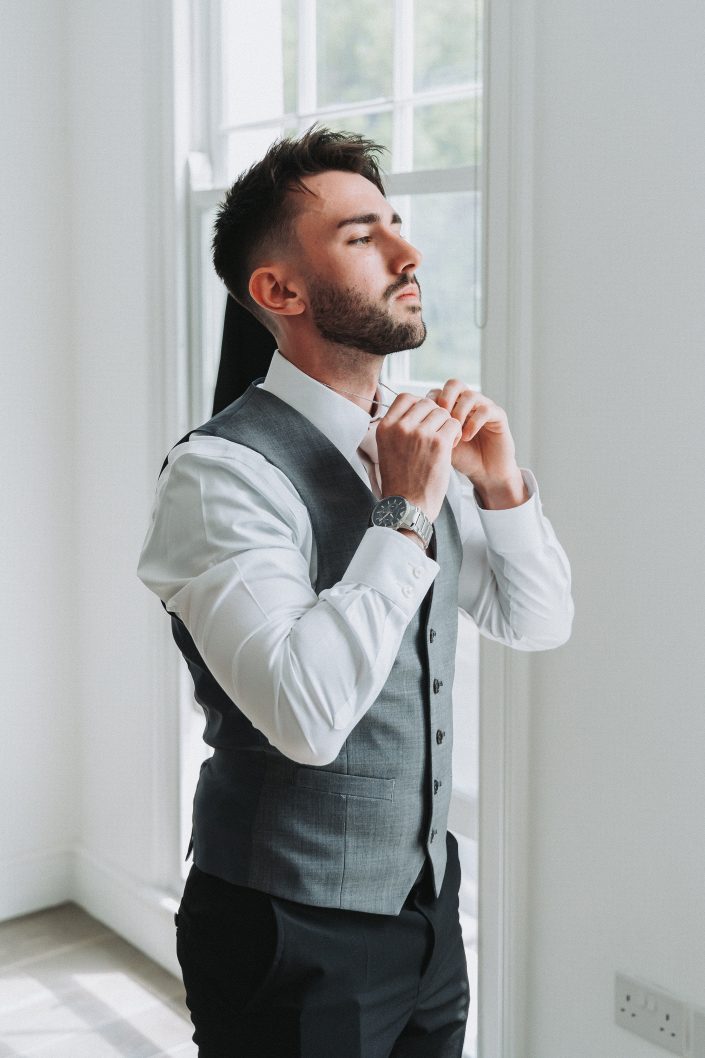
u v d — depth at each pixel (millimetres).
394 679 1328
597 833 1852
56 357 3057
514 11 1799
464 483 2100
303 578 1208
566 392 1816
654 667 1744
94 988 2797
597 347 1765
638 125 1677
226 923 1332
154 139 2680
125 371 2861
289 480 1286
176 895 2900
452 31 2078
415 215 2186
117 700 3020
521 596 1466
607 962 1860
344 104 2336
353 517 1311
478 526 1549
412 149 2191
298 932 1294
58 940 3029
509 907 1969
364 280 1282
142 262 2758
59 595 3143
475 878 2271
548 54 1782
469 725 2254
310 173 1300
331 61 2354
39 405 3047
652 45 1646
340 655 1125
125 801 3023
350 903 1318
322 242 1282
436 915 1411
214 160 2666
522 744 1935
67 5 2949
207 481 1241
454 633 1440
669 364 1675
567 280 1795
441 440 1198
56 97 2975
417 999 1417
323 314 1296
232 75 2598
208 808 1383
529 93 1807
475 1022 2293
